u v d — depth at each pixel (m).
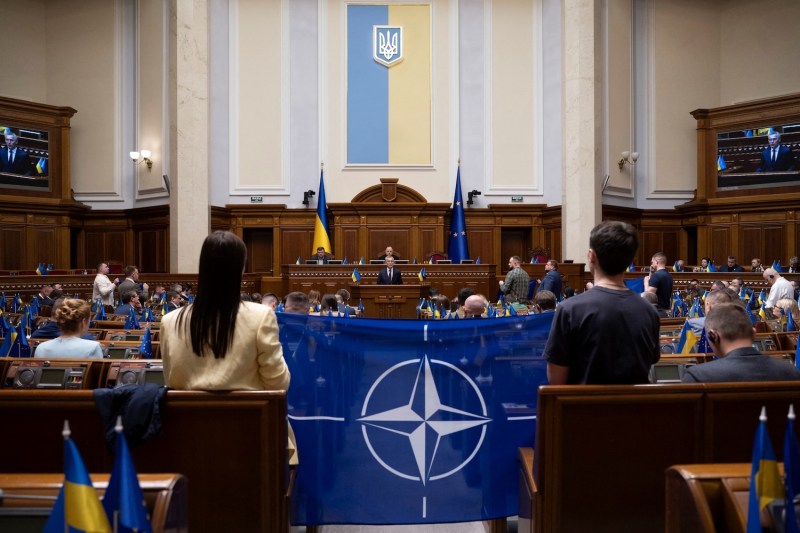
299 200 16.44
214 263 2.21
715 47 17.05
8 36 16.50
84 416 2.31
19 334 4.04
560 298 9.50
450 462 2.98
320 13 16.50
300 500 2.92
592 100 14.70
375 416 2.98
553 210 15.98
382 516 2.94
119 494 1.26
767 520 1.42
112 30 16.89
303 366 2.98
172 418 2.22
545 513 2.28
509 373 3.02
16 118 15.90
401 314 10.23
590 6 14.75
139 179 16.56
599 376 2.35
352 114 16.55
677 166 16.84
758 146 15.84
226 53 16.44
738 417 2.31
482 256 16.48
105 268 11.33
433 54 16.59
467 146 16.64
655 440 2.29
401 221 16.11
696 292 11.16
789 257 15.23
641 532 2.29
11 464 2.31
